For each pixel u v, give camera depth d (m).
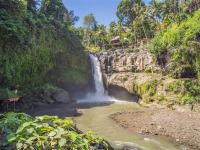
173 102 34.91
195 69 35.72
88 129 23.98
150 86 40.19
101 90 53.19
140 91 42.50
